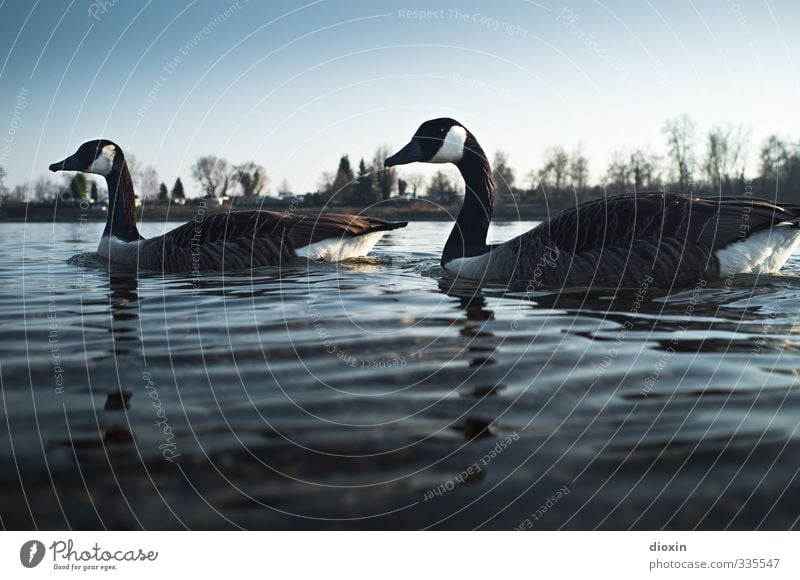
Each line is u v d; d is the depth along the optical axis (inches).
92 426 117.4
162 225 665.6
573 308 224.7
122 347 172.7
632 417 119.3
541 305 231.5
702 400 127.7
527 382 139.6
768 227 276.2
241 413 122.9
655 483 95.9
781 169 892.6
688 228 275.4
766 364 151.8
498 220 744.3
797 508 89.0
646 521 87.4
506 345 171.2
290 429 115.0
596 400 128.5
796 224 275.1
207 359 159.5
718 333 183.2
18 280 312.8
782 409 122.0
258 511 90.0
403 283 290.4
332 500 92.2
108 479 97.5
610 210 288.8
